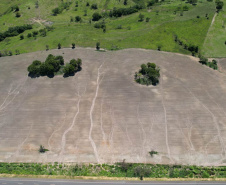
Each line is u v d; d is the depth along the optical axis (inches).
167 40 3430.1
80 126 2210.9
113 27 3964.1
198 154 1945.1
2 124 2271.2
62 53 3267.7
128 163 1892.2
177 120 2240.4
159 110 2349.9
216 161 1889.8
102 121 2252.7
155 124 2207.2
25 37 3846.0
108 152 1982.0
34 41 3629.4
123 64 3009.4
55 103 2477.9
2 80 2832.2
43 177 1828.2
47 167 1898.4
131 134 2119.8
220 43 3307.1
